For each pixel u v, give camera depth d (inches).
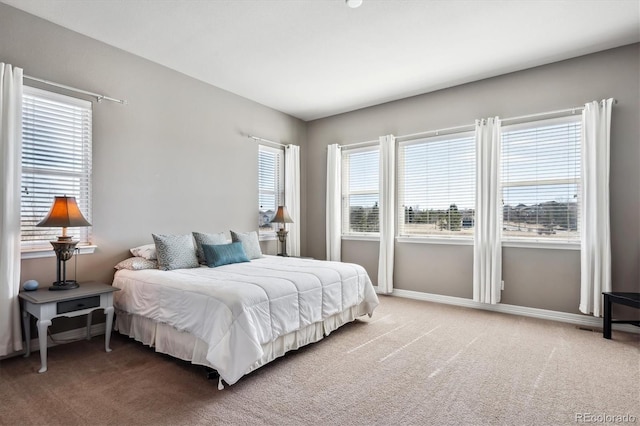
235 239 158.6
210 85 169.8
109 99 129.2
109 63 130.8
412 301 176.4
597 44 129.4
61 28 117.8
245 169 189.0
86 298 102.4
